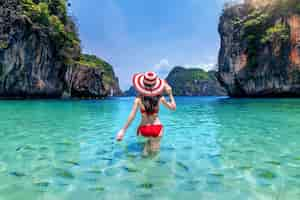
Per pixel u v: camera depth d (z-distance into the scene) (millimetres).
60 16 43906
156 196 2426
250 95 44562
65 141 5156
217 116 11000
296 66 36000
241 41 44219
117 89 118688
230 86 49000
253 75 42531
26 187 2639
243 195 2432
